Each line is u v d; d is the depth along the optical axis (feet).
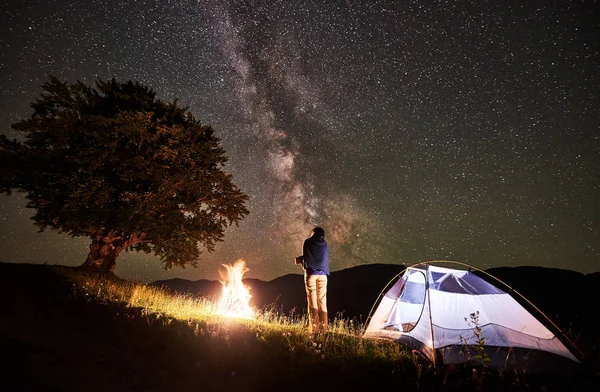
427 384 13.37
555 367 14.96
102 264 52.19
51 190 44.88
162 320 24.00
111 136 48.16
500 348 16.37
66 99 50.34
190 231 51.75
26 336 18.39
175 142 49.67
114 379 14.01
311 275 23.03
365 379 13.88
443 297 18.54
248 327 23.72
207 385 13.57
